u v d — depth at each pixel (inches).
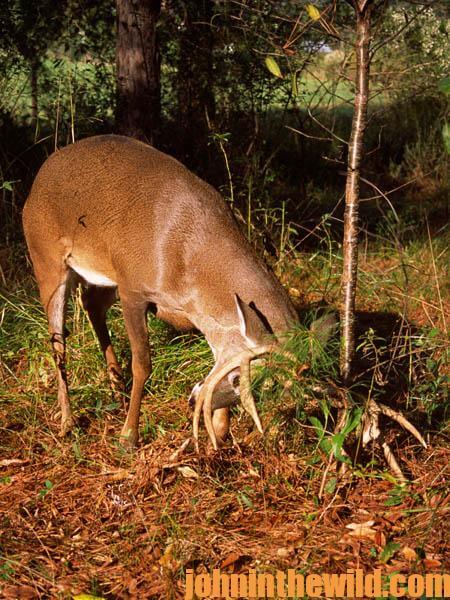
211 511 166.1
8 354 201.6
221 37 249.8
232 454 178.9
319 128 336.8
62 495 171.5
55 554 160.1
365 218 286.5
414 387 188.1
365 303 228.8
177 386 196.2
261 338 166.7
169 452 178.7
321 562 156.9
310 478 172.1
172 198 177.2
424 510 163.9
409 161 338.0
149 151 184.4
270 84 263.3
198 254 174.2
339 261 238.5
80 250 187.2
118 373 197.2
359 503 168.2
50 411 192.2
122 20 235.3
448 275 240.1
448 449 180.1
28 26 258.8
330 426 180.9
